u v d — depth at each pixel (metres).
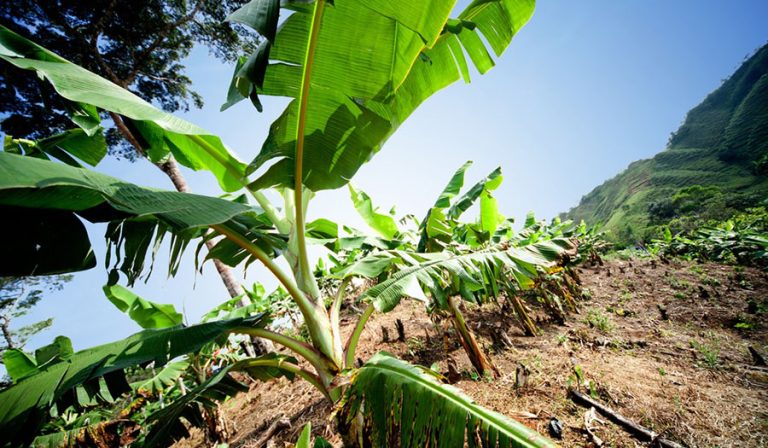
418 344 4.72
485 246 4.50
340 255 8.43
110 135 9.06
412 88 2.14
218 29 9.63
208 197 1.64
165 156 2.86
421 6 1.35
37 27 6.97
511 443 1.03
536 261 2.75
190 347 1.85
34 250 1.41
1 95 6.20
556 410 2.56
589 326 4.63
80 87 1.57
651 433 2.13
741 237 7.67
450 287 3.11
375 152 2.03
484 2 1.90
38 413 1.55
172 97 10.26
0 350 14.45
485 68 2.02
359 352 5.02
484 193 4.41
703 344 3.66
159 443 2.15
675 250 9.46
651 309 5.12
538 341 4.20
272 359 2.12
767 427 2.09
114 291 3.95
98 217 1.56
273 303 7.40
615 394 2.66
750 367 3.01
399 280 2.24
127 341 2.05
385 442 1.33
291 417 3.79
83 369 1.79
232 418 4.80
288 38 1.58
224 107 1.88
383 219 4.19
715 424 2.21
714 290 5.53
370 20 1.49
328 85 1.66
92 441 2.18
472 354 3.39
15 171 1.03
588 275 8.12
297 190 1.85
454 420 1.19
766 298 4.73
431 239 3.94
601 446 2.11
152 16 7.97
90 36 7.58
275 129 1.77
